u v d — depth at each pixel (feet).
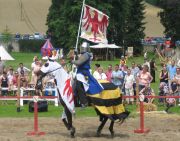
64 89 49.62
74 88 49.65
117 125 60.13
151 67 122.93
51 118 66.59
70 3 289.53
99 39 64.18
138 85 76.69
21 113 72.64
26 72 101.40
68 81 49.85
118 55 304.50
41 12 574.97
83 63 49.19
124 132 54.90
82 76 49.32
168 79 82.94
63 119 50.85
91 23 63.77
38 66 88.89
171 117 67.36
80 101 49.11
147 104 73.46
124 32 309.01
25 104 84.28
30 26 531.09
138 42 316.60
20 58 273.75
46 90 85.20
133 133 54.08
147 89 81.56
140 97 54.65
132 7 315.58
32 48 371.35
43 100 75.20
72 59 53.83
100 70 83.10
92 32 63.98
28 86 87.81
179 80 82.23
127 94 83.30
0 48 126.82
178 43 299.58
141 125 54.54
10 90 85.76
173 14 311.47
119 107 49.37
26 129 57.06
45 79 85.81
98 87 49.01
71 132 50.42
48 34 339.16
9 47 361.92
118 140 49.73
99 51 267.59
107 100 48.83
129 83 83.10
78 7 280.72
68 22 287.69
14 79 87.51
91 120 64.59
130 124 60.95
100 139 50.24
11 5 581.53
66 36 291.79
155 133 54.08
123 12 303.48
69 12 287.07
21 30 515.09
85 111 75.41
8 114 71.56
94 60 266.57
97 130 52.90
